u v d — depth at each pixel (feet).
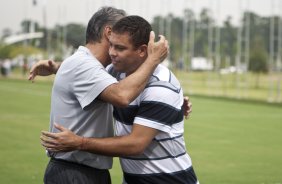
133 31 26.27
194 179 28.76
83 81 26.53
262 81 303.27
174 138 27.55
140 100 26.94
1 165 68.13
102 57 27.71
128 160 28.02
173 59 310.65
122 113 27.66
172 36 321.93
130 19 26.48
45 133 25.59
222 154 79.51
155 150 27.48
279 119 131.23
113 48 26.63
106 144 26.09
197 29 276.41
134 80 25.88
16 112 141.08
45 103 171.83
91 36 27.78
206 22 272.51
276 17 194.70
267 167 69.97
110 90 25.96
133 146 26.40
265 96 214.48
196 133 102.78
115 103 26.02
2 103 169.68
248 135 100.73
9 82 311.68
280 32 186.60
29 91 233.55
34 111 144.36
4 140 89.71
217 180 62.13
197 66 304.71
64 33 324.39
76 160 27.53
